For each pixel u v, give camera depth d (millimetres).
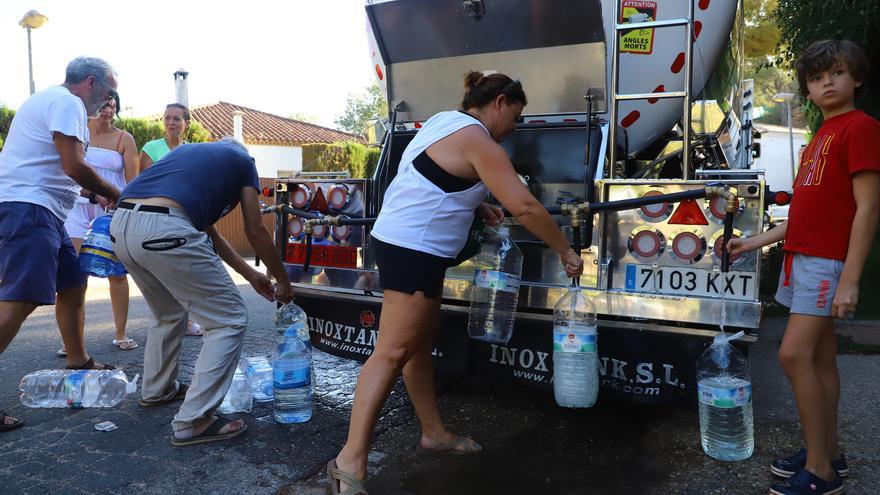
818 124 8922
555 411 3531
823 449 2525
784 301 2688
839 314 2367
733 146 5387
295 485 2652
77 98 3408
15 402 3609
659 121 4148
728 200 2619
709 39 4199
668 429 3270
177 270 2973
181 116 5094
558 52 3621
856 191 2357
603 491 2623
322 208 3738
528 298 3119
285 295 3492
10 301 3309
